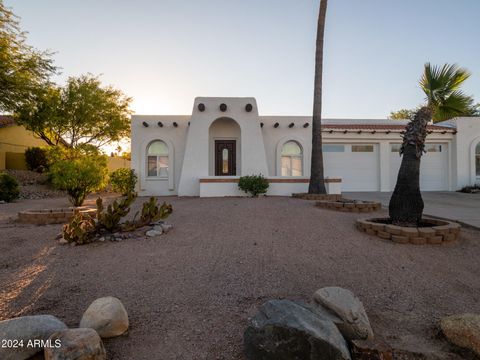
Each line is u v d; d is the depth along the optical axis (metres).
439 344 2.76
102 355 2.38
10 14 15.00
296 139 15.91
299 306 2.79
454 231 5.70
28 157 20.70
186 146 14.23
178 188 14.38
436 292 3.81
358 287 3.94
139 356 2.56
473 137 17.45
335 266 4.60
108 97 22.88
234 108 14.30
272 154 15.89
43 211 7.91
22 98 16.44
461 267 4.61
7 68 15.16
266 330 2.49
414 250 5.27
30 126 19.05
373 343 2.66
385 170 17.50
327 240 5.81
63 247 5.36
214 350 2.66
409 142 6.21
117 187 14.70
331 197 11.70
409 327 3.04
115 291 3.77
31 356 2.38
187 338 2.83
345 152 17.64
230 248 5.35
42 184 17.89
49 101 18.80
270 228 6.64
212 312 3.29
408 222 6.14
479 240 5.82
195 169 14.15
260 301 3.55
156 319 3.14
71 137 21.66
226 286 3.93
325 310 2.93
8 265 4.61
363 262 4.76
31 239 5.89
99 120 22.14
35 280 4.06
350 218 7.58
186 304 3.46
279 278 4.18
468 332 2.65
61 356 2.18
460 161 17.44
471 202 11.87
